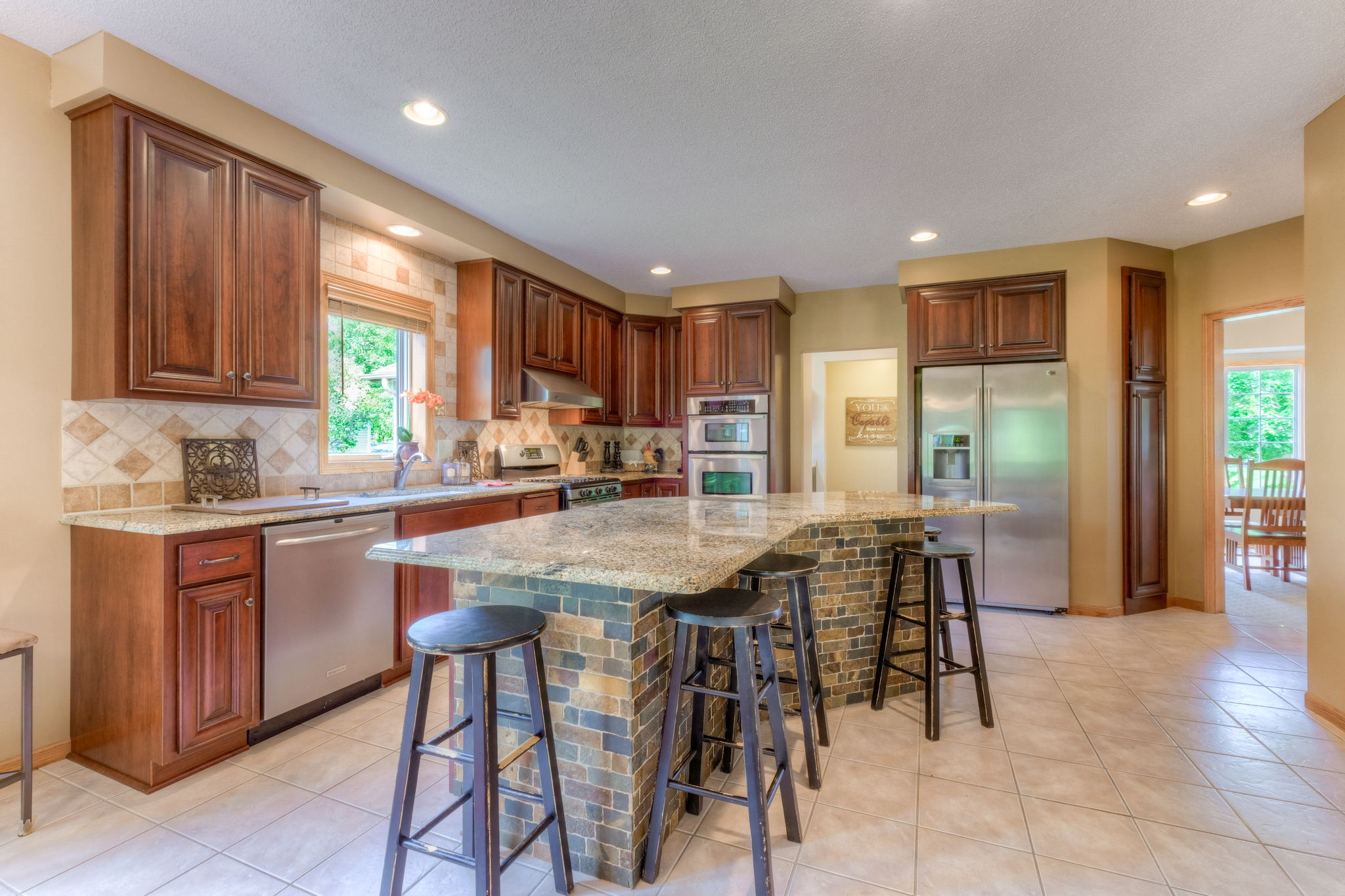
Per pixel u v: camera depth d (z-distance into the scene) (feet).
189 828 5.63
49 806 5.95
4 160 6.32
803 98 7.37
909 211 10.93
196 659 6.37
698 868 5.08
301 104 7.53
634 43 6.35
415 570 9.21
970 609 7.72
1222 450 12.65
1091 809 5.89
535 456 14.73
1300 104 7.50
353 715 7.97
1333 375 7.47
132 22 6.10
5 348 6.36
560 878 4.75
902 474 15.42
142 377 6.60
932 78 6.96
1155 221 11.43
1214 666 9.64
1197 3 5.76
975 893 4.78
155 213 6.70
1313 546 7.82
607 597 5.00
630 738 4.92
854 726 7.70
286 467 9.20
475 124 7.98
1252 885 4.84
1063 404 12.34
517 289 12.77
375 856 5.27
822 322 16.49
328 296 9.85
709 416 15.83
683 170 9.31
